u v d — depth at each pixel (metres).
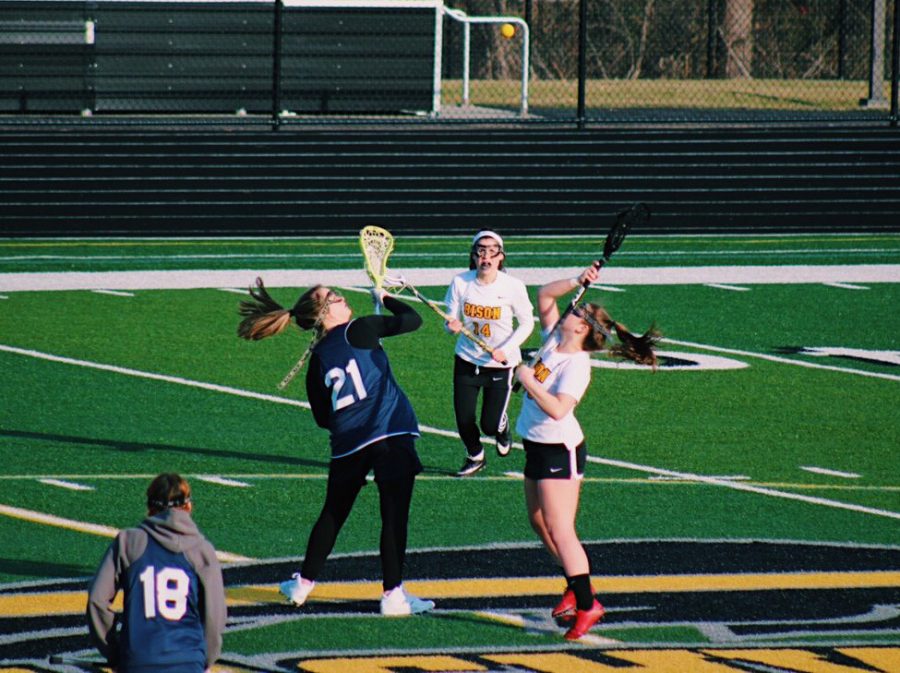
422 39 111.81
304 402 52.03
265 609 31.30
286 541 36.34
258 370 56.84
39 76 109.31
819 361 59.59
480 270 42.72
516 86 136.50
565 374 29.52
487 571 34.12
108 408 50.44
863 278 78.50
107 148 96.38
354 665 28.05
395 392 31.31
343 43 110.94
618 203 95.56
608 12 188.12
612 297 72.69
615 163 98.31
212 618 22.86
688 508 39.75
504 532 37.34
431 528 37.59
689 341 63.22
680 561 34.97
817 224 95.94
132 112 110.75
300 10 110.31
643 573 34.03
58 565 34.06
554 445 29.61
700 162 98.56
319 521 31.16
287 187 95.50
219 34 110.81
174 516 23.06
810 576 33.94
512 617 30.97
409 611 31.09
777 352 61.25
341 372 30.91
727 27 176.50
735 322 67.25
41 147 95.81
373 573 33.97
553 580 33.53
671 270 80.69
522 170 97.12
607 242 31.20
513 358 43.00
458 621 30.69
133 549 22.92
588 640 29.61
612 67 189.25
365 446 30.72
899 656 28.72
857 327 66.50
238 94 111.69
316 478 42.28
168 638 22.53
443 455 45.38
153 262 82.50
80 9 109.19
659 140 100.50
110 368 56.62
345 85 111.25
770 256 86.00
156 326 64.69
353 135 98.81
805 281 77.56
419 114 113.31
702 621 30.78
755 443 47.06
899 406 52.38
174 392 53.00
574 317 29.83
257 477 42.25
